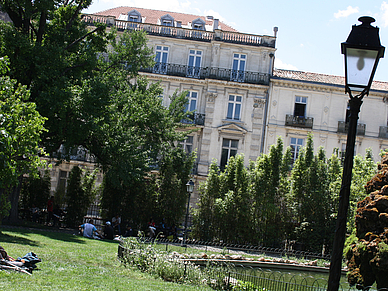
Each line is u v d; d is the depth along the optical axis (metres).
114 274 9.88
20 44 17.70
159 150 26.77
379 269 10.13
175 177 25.58
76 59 21.14
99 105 19.53
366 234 10.99
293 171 25.52
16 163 10.37
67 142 19.75
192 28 37.59
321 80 35.22
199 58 35.28
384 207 11.05
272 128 33.84
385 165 12.77
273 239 24.17
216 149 33.84
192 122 34.09
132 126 23.83
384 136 33.69
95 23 22.92
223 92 34.25
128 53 25.97
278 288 10.90
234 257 16.50
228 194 24.06
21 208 25.55
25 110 10.44
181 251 16.95
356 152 33.97
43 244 13.73
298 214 24.52
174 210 24.92
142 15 39.53
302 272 16.45
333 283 5.62
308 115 34.09
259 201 24.33
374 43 5.84
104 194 24.67
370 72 5.84
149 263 11.38
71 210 24.28
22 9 19.91
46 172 26.30
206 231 24.38
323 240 23.73
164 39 35.19
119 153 21.45
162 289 8.84
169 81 34.69
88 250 13.73
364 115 34.19
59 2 20.38
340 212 5.78
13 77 19.06
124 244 12.51
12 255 10.22
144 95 25.16
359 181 21.47
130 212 24.42
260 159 25.30
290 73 36.38
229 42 34.59
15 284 7.09
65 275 8.77
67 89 18.55
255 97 34.16
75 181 24.64
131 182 23.66
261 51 34.62
